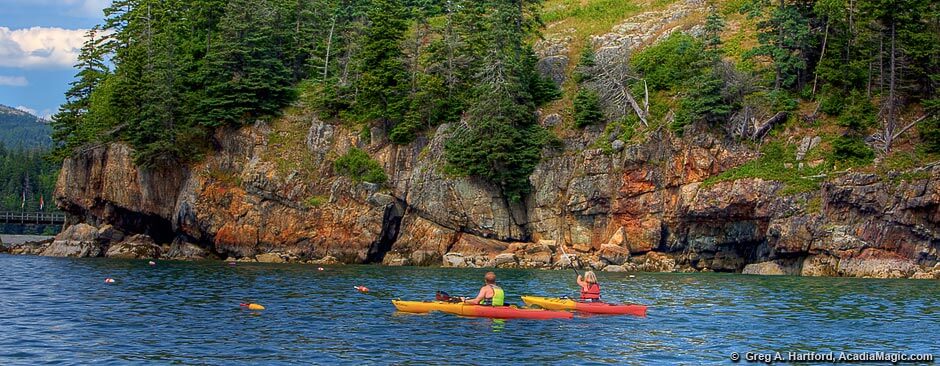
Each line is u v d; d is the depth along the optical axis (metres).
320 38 91.06
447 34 81.00
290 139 79.56
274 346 25.12
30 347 24.45
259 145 79.25
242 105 80.56
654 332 28.77
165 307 33.97
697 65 73.62
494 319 31.50
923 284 51.12
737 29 85.38
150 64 79.94
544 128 75.75
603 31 92.19
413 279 51.44
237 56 81.56
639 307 33.72
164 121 78.94
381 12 81.00
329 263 71.56
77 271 53.12
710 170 67.50
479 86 75.69
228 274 53.28
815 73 70.69
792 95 71.50
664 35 86.88
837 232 61.25
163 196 79.25
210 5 85.62
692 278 56.06
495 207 72.50
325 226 74.06
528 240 73.19
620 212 69.75
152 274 51.78
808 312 34.97
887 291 45.44
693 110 68.69
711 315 33.69
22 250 79.88
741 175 65.25
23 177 178.38
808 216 62.16
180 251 77.25
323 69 89.19
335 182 75.25
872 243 60.88
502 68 74.56
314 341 26.09
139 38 89.06
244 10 82.75
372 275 54.84
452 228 72.50
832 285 49.81
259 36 82.44
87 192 81.81
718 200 65.38
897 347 26.14
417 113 76.38
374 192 74.25
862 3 66.44
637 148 69.44
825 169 64.06
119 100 81.25
